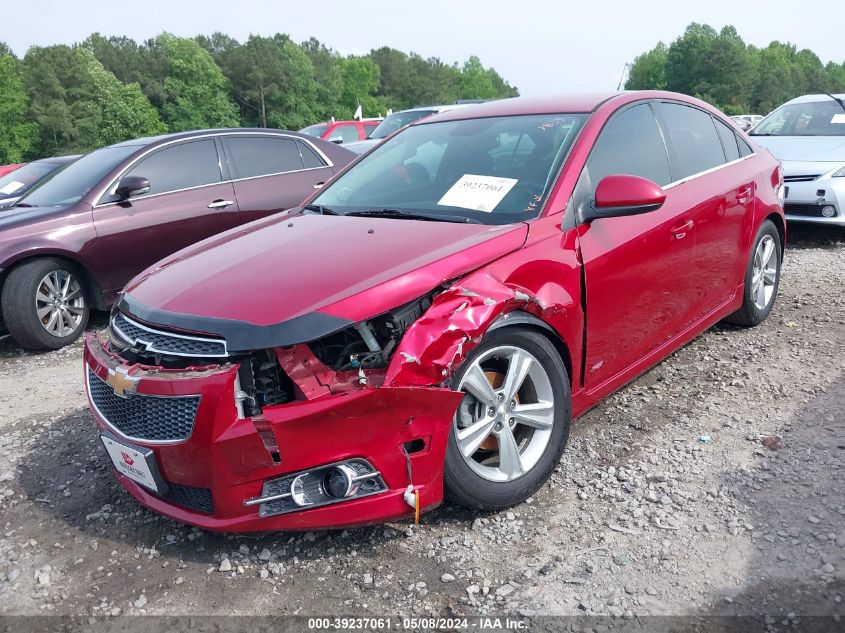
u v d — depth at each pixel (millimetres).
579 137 3412
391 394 2461
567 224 3127
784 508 2861
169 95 102500
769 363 4391
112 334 2988
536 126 3627
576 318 3098
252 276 2803
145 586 2635
